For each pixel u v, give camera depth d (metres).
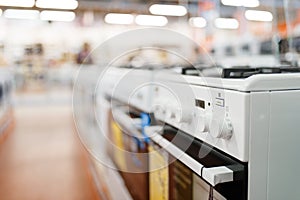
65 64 9.75
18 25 9.27
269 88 0.67
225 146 0.72
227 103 0.70
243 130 0.66
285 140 0.69
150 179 1.21
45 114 6.58
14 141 4.21
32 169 3.06
